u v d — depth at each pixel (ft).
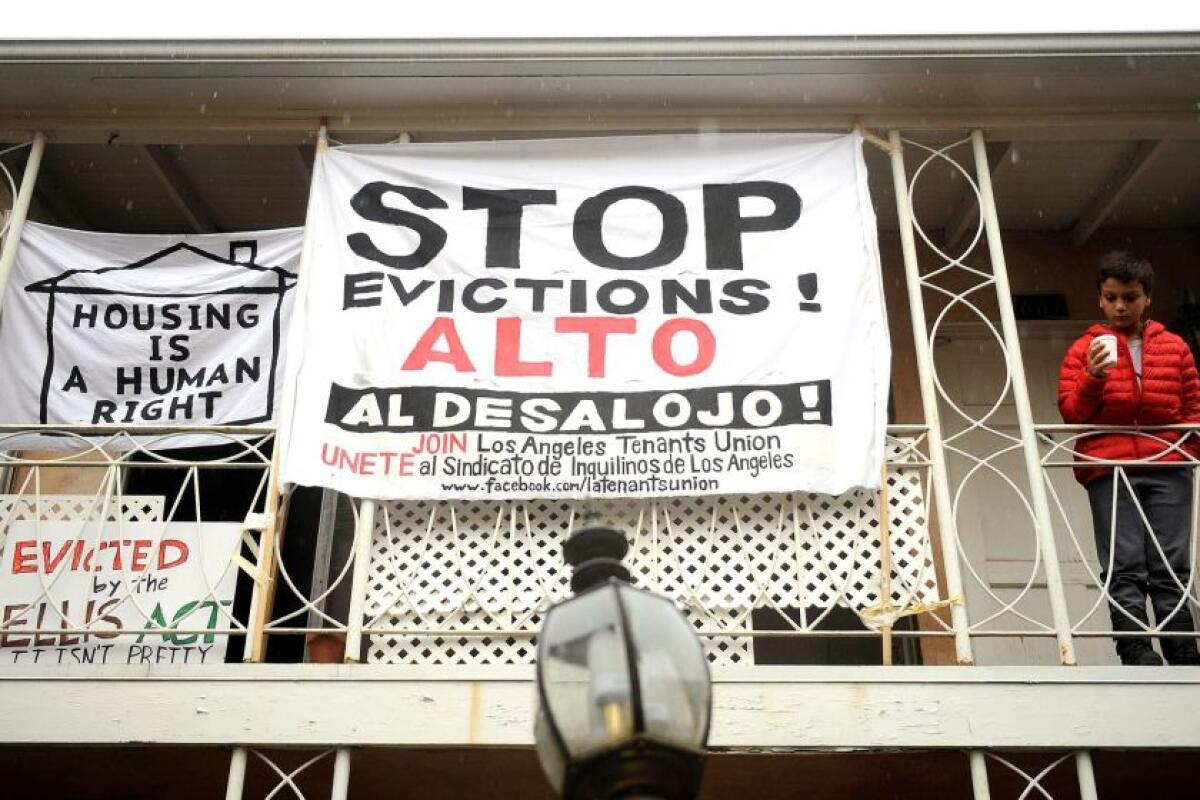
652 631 9.50
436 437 19.34
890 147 21.90
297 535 27.30
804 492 19.15
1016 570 26.20
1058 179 26.09
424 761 18.20
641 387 19.77
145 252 21.79
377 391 19.65
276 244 21.79
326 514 25.23
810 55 20.86
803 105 21.99
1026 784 19.12
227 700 17.15
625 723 8.88
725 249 20.89
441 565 19.08
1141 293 20.27
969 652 17.85
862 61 20.95
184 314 21.40
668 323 20.30
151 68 21.16
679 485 19.04
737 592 18.76
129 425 20.10
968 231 28.12
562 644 9.61
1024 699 17.08
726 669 17.29
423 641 19.56
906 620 25.98
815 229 21.01
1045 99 21.77
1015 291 27.76
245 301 21.44
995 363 27.68
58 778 19.42
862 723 16.93
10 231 21.53
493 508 19.95
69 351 21.15
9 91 21.72
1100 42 20.68
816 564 18.92
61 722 17.01
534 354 20.04
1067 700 17.06
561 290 20.58
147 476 27.96
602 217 21.21
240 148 25.22
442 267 20.74
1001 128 22.08
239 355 21.13
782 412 19.49
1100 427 19.40
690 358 19.99
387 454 19.22
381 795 19.83
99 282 21.54
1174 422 19.72
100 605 19.15
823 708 17.03
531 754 17.74
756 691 17.13
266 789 19.67
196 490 19.52
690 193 21.38
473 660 18.69
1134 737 16.79
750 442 19.30
